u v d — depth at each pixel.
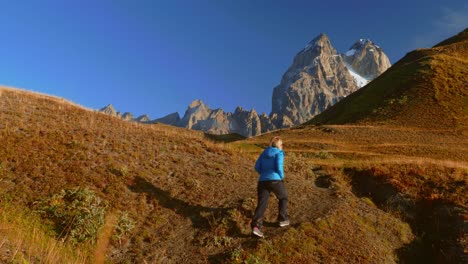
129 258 8.48
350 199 12.67
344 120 73.25
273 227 9.93
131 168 12.32
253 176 13.78
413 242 11.45
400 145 42.19
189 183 12.00
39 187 10.16
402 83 77.56
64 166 11.44
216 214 10.35
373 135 52.12
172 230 9.66
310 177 15.15
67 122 16.06
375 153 35.44
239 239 9.35
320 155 28.69
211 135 70.69
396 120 62.00
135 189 11.12
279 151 9.62
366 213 12.02
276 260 8.70
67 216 9.11
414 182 14.80
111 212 9.73
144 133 16.84
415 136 50.84
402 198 13.78
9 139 12.34
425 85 72.31
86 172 11.35
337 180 14.87
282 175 9.44
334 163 17.62
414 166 16.55
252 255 8.55
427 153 38.09
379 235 11.13
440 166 16.58
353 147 42.28
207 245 9.05
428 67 79.56
